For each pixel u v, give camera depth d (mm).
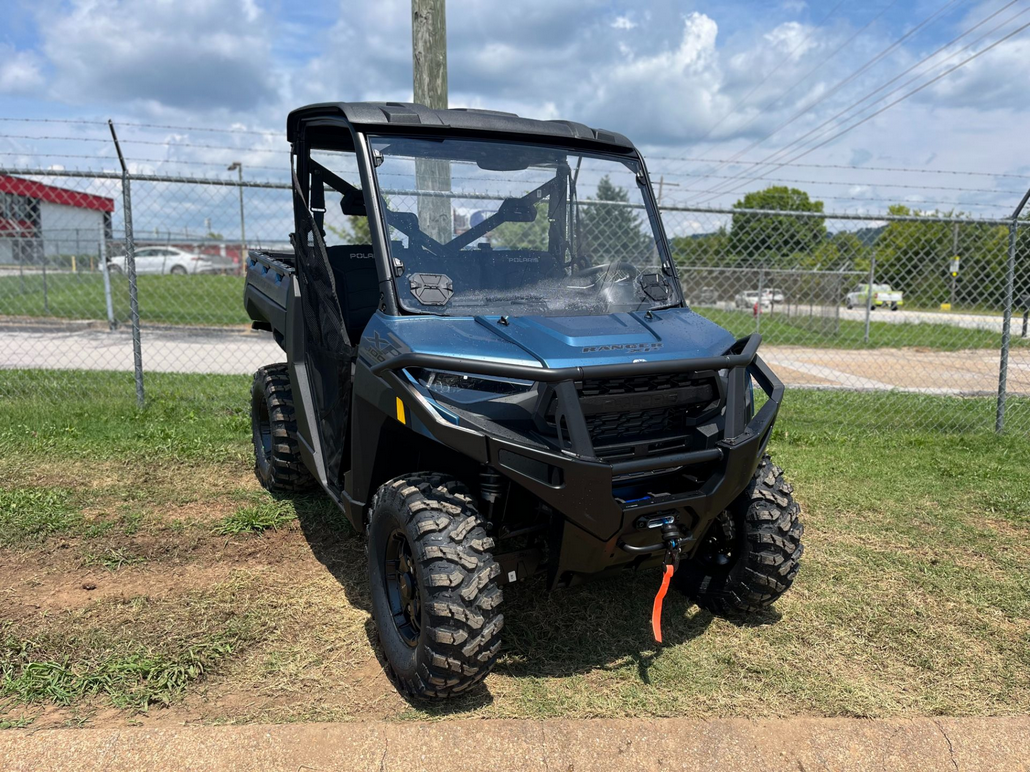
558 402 2844
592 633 3711
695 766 2787
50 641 3428
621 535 3064
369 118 3555
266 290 5359
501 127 3748
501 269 3584
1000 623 3912
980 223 7574
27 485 5352
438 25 7035
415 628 3189
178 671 3207
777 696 3232
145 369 10992
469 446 2842
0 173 6801
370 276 4645
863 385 11633
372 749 2775
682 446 3236
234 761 2701
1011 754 2891
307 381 4438
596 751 2830
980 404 9336
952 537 5000
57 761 2668
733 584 3746
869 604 4082
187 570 4230
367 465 3443
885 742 2926
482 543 2986
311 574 4223
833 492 5809
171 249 27406
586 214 3877
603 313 3545
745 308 22078
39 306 17375
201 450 6266
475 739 2848
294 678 3250
